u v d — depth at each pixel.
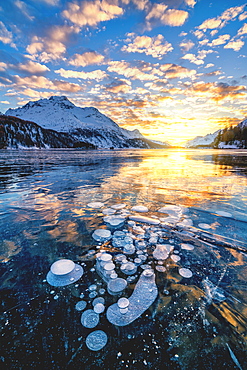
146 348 1.09
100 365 0.99
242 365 0.99
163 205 3.87
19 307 1.36
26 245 2.27
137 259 1.99
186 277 1.71
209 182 6.36
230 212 3.45
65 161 16.47
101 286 1.59
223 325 1.23
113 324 1.24
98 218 3.15
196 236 2.52
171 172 9.02
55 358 1.03
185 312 1.34
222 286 1.59
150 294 1.50
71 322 1.25
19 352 1.06
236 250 2.17
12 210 3.54
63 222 2.98
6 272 1.76
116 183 6.19
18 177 7.45
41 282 1.63
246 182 6.38
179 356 1.04
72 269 1.81
